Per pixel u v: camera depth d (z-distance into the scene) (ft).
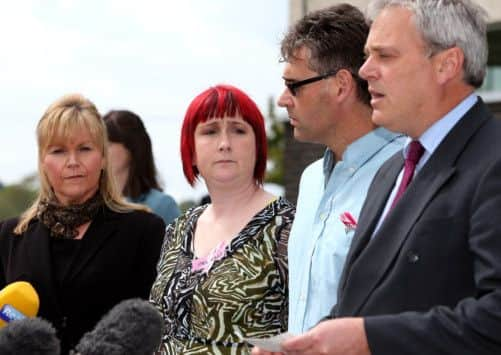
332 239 9.12
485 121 7.45
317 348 6.96
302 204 10.05
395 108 7.59
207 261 10.26
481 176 6.98
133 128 15.53
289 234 10.14
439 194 7.22
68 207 12.14
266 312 9.96
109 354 6.26
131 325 6.39
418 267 7.11
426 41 7.50
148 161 15.75
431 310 6.87
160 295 10.48
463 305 6.74
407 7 7.59
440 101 7.57
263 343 7.28
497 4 29.53
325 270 9.05
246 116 10.65
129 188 15.56
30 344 6.15
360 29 9.66
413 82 7.52
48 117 12.08
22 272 11.87
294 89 9.73
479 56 7.57
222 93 10.65
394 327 6.86
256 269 10.00
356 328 6.93
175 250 10.87
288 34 9.86
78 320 11.66
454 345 6.66
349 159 9.50
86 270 11.77
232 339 9.85
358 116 9.59
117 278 11.84
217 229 10.62
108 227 12.08
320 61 9.57
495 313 6.49
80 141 12.02
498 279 6.56
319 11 9.89
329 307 8.96
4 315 9.06
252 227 10.27
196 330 10.02
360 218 8.30
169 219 15.74
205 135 10.69
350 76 9.52
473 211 6.91
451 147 7.37
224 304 9.86
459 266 6.99
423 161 7.75
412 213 7.34
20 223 12.35
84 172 12.05
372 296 7.30
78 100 12.35
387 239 7.43
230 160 10.50
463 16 7.52
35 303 9.29
